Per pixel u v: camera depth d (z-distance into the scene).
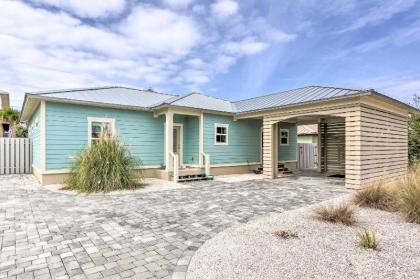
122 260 3.52
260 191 8.85
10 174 13.34
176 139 13.73
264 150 12.62
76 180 8.90
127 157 9.63
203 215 5.77
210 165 13.33
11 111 20.92
